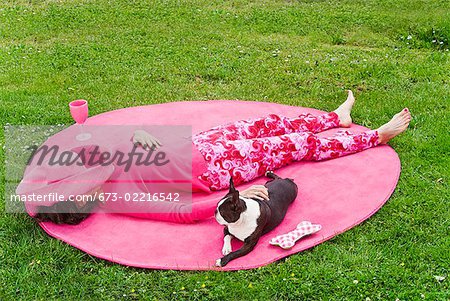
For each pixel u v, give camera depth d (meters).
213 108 6.31
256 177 4.95
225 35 8.91
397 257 4.01
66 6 10.47
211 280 3.81
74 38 8.84
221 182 4.71
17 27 9.34
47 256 4.06
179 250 4.11
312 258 4.00
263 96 6.81
